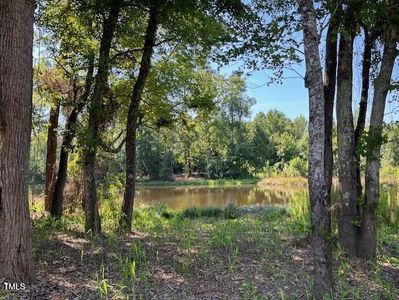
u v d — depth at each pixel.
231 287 5.27
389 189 11.76
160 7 8.30
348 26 6.63
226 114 59.03
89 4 8.43
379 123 6.49
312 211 4.47
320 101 4.43
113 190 13.45
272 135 70.69
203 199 28.97
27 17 4.93
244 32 6.50
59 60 10.25
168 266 6.01
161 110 11.45
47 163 12.26
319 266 4.43
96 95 8.34
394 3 6.32
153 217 14.04
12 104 4.82
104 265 5.93
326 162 7.13
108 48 8.47
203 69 11.47
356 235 6.86
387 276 6.10
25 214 4.97
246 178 57.00
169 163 55.56
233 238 8.09
